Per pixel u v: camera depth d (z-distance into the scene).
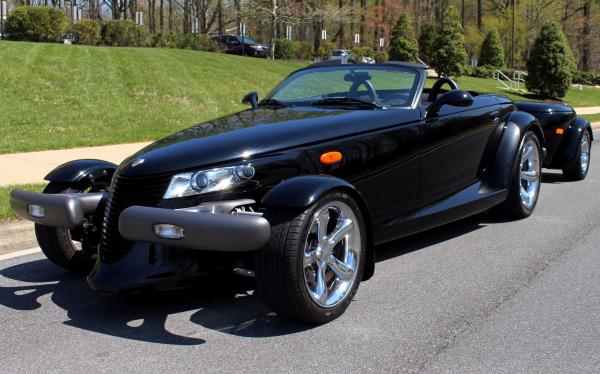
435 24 48.56
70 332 3.86
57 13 32.53
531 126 6.56
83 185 4.79
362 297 4.43
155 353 3.55
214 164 3.87
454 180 5.60
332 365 3.39
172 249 3.74
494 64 46.06
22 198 4.37
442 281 4.79
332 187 3.74
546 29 33.34
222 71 23.95
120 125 13.54
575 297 4.47
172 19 81.25
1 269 5.15
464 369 3.36
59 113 14.21
